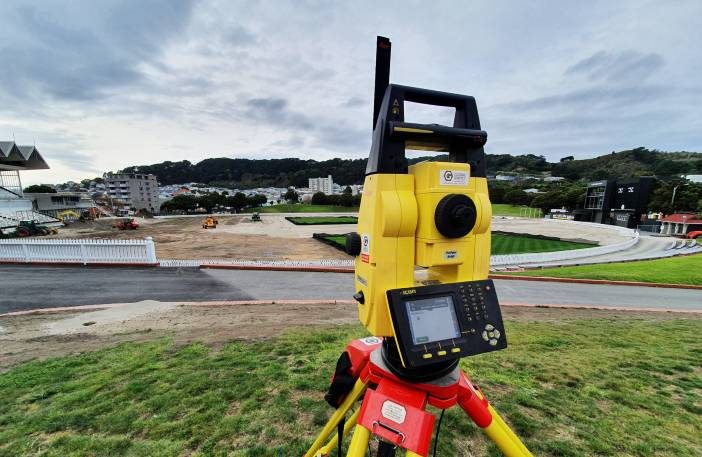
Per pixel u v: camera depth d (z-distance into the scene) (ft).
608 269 52.95
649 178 162.40
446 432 8.38
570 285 42.01
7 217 108.78
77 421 9.18
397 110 3.89
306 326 19.92
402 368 3.96
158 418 9.21
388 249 3.84
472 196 4.00
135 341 17.06
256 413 9.36
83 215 164.96
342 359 5.12
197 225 136.46
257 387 10.95
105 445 8.11
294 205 293.84
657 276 46.01
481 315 3.74
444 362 3.95
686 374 12.61
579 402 10.16
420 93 4.09
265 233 107.76
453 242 3.87
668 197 165.48
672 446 8.05
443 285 3.76
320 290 34.55
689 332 20.24
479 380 11.62
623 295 37.50
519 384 11.35
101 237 92.73
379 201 3.79
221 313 24.06
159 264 44.37
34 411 9.94
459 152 4.36
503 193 289.74
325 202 293.43
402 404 3.71
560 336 18.38
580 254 73.67
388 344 4.06
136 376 12.17
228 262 47.62
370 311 3.99
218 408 9.66
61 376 12.48
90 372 12.85
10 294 29.94
